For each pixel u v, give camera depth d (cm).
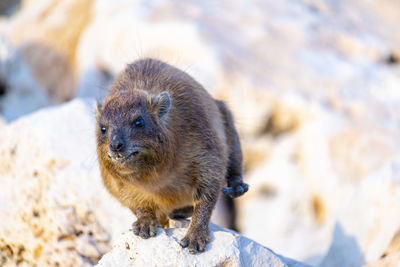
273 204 3058
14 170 1944
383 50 3759
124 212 1814
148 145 1402
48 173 1888
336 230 1944
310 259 2531
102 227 1803
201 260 1326
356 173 2948
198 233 1393
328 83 3375
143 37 3512
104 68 3672
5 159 1966
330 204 2919
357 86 3412
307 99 3206
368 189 1889
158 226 1426
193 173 1504
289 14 3928
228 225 3058
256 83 3244
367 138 3047
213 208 1503
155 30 3497
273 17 3825
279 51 3556
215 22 3641
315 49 3619
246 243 1377
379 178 1877
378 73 3562
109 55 3631
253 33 3591
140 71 1617
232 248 1346
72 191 1845
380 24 4181
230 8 3859
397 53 3781
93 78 3678
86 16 4153
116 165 1415
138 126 1401
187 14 3656
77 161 1902
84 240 1794
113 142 1371
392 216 1716
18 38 4197
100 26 3872
